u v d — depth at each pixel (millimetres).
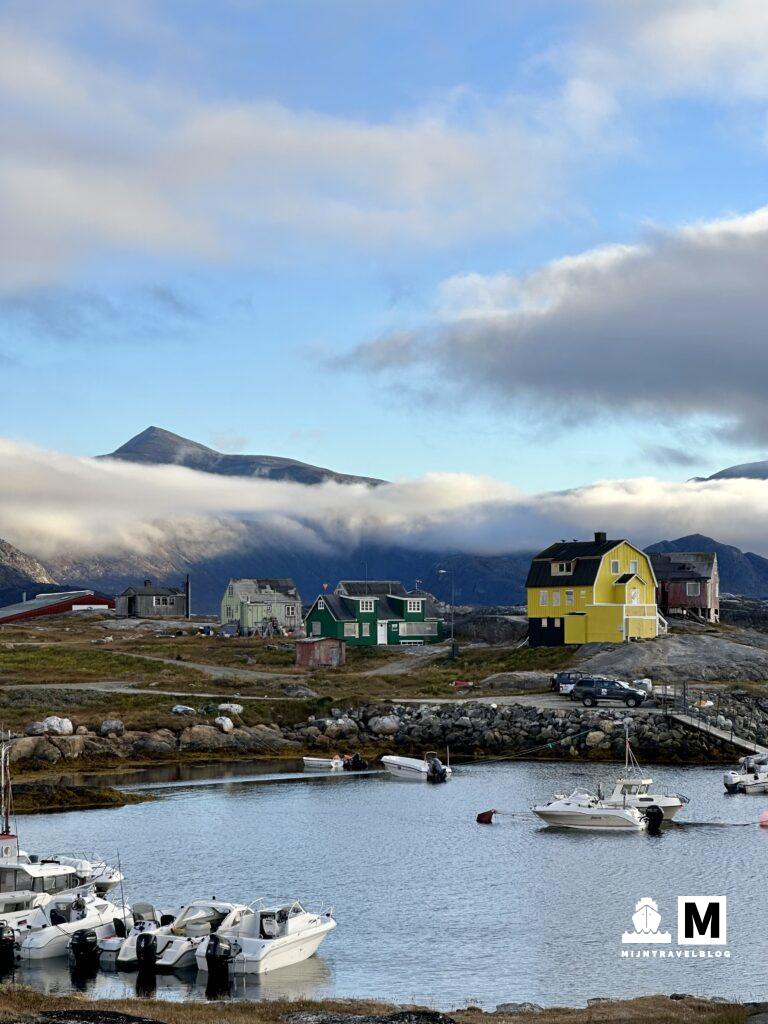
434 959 46219
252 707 110062
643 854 63750
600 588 139625
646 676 124500
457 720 106000
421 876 59094
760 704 111750
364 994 42344
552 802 72312
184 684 123750
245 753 101938
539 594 143000
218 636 187000
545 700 114125
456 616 199000
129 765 95938
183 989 42938
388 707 111125
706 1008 37844
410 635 177125
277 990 42750
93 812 76438
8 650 145125
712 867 60500
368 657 158125
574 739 100938
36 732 96375
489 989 42781
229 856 63500
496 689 124250
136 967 45375
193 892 55812
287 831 70375
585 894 55531
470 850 65125
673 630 152375
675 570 176375
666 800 72875
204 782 88875
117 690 116125
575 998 41750
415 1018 35938
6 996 38688
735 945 47594
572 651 136500
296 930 46188
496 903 54062
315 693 119938
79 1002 38625
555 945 47844
